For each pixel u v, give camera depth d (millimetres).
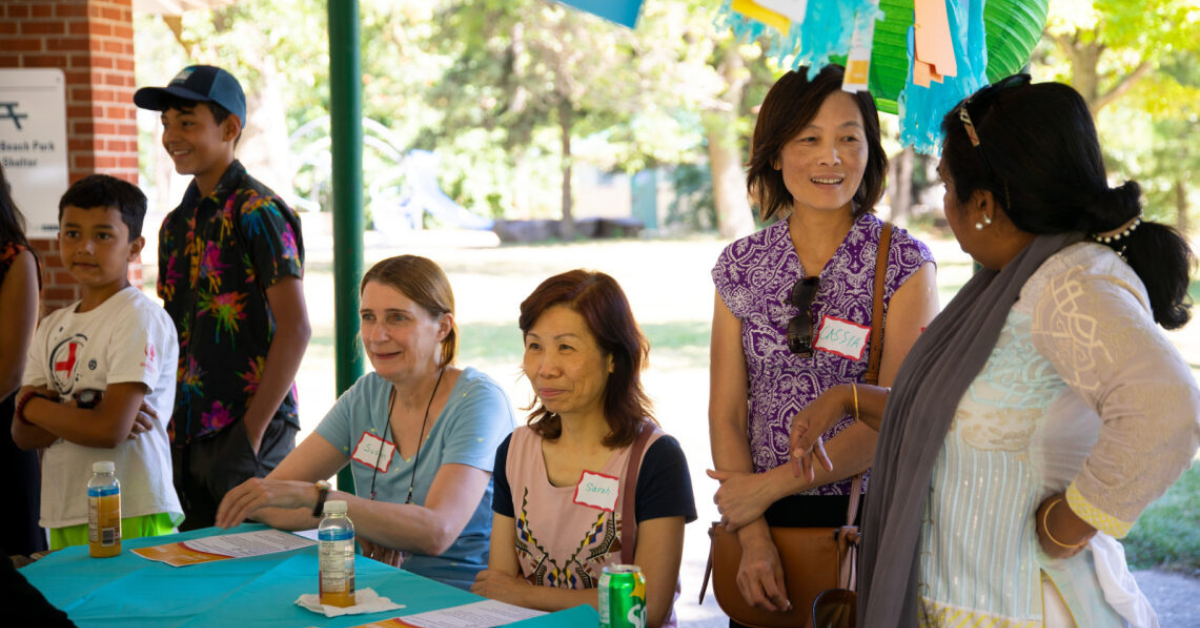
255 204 3527
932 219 27875
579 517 2414
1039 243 1834
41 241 6055
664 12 20734
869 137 2547
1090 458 1710
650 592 2338
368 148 26125
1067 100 1792
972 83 2264
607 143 28734
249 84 20359
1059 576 1866
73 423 3131
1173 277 1803
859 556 2102
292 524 2725
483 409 2842
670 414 8531
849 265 2557
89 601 2205
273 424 3680
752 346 2631
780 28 1781
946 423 1893
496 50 26625
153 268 17500
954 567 1920
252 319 3564
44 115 6004
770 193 2703
